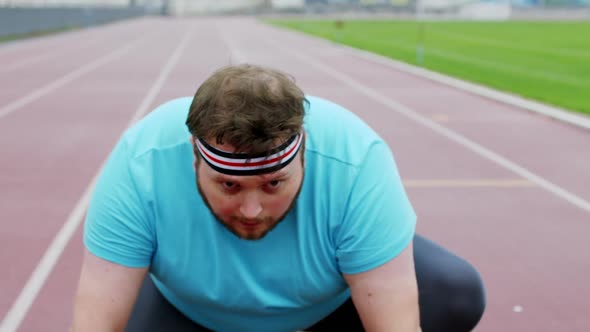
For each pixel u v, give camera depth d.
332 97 10.66
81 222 4.40
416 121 8.41
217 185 1.29
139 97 10.67
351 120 1.63
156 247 1.60
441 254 2.00
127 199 1.52
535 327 2.98
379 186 1.54
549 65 15.70
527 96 10.41
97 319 1.55
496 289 3.37
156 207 1.54
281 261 1.60
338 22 24.70
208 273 1.62
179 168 1.54
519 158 6.36
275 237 1.57
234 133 1.17
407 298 1.58
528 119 8.61
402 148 6.75
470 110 9.34
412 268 1.60
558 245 4.03
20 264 3.67
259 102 1.17
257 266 1.61
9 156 6.28
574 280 3.50
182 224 1.55
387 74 14.26
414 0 64.06
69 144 6.84
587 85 12.03
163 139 1.56
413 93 11.21
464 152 6.59
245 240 1.57
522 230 4.29
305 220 1.55
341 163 1.54
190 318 1.91
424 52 19.44
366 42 24.22
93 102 10.02
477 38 25.55
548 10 59.88
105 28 40.47
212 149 1.22
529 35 27.33
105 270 1.55
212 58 18.38
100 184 1.57
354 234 1.53
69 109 9.30
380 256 1.54
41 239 4.07
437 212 4.65
